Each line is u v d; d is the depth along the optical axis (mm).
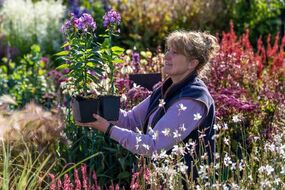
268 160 4199
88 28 4707
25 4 11234
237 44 7363
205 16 10828
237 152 4816
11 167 4801
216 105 5430
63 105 5773
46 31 10406
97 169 5125
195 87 4336
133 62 6195
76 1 10812
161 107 4414
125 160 5141
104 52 4801
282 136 4645
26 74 7547
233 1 11000
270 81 6648
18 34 10367
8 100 5512
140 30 10305
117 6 10602
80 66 4605
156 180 3824
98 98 4332
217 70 6367
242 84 6594
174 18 10609
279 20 10922
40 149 5027
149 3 10672
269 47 7785
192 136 4301
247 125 5461
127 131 4285
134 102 5320
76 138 5238
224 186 3764
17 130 4984
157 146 4199
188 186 3822
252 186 3990
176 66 4371
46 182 4492
